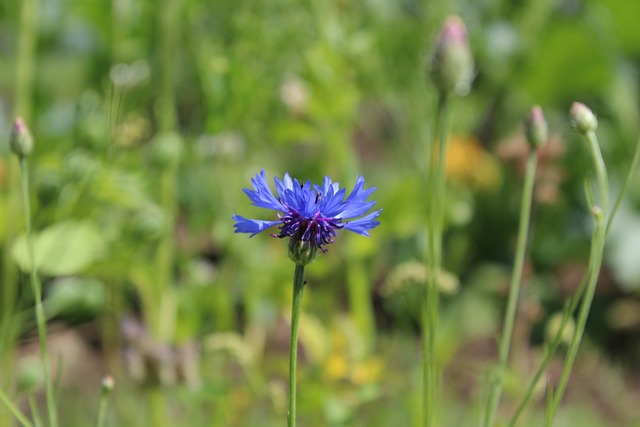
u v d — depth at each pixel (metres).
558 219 1.52
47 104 1.21
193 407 1.00
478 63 1.49
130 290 1.18
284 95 1.05
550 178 1.10
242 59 1.06
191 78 1.10
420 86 1.23
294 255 0.66
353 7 1.18
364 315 1.05
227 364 1.07
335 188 0.67
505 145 1.11
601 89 1.58
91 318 0.97
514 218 1.49
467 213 1.09
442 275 0.96
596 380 1.34
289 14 1.10
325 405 0.95
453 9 1.37
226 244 1.06
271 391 0.98
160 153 0.95
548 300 1.46
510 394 1.07
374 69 1.15
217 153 1.06
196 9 1.06
